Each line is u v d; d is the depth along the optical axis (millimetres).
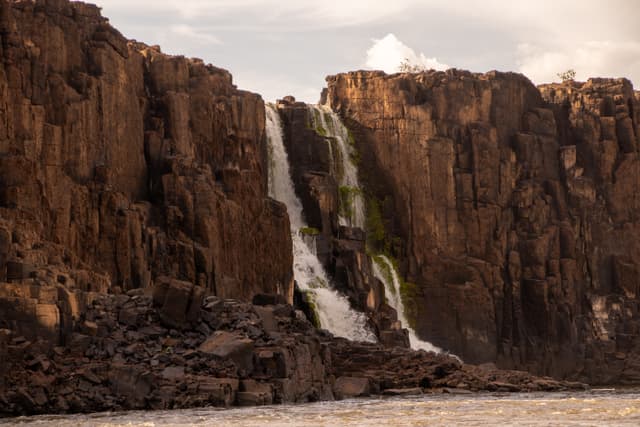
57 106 170125
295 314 152000
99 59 183500
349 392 145250
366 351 167375
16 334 120625
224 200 194875
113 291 157750
